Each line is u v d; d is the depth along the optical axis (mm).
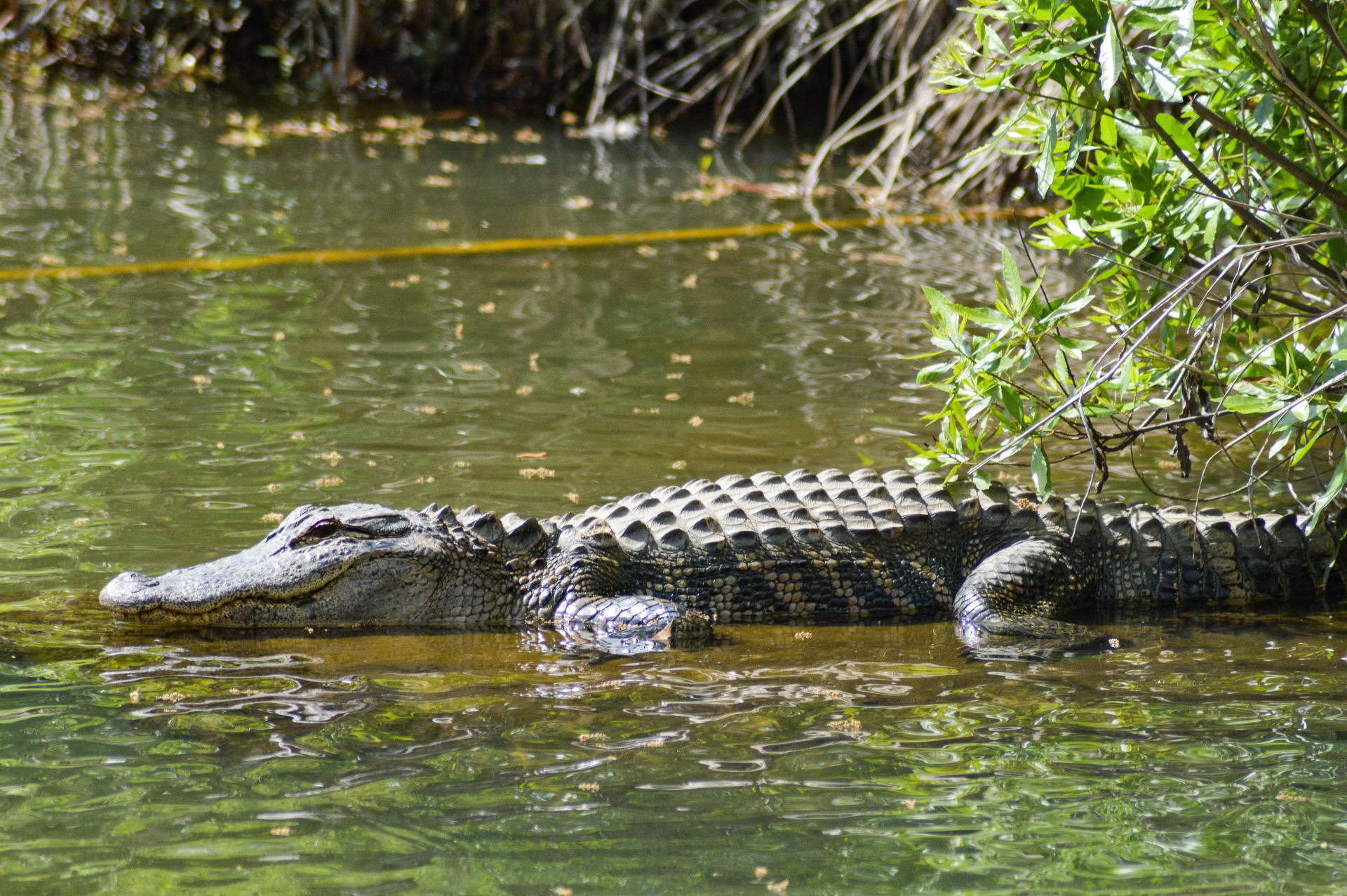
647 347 16312
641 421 13664
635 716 7969
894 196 26609
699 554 10547
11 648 8812
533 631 10000
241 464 12117
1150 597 10945
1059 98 9633
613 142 31672
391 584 9984
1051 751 7422
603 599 10102
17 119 29859
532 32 36094
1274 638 9797
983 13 9383
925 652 9461
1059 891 5898
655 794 6848
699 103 35375
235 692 8305
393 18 36625
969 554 10906
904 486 11297
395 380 14781
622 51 34969
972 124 26656
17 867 6012
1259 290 10109
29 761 7137
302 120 32156
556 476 12062
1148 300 10586
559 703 8203
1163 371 10094
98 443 12516
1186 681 8672
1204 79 9953
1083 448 13328
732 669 8984
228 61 37156
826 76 35125
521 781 7000
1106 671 8930
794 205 25656
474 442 12914
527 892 5855
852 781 7020
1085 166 11266
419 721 7855
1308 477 11570
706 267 20531
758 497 11133
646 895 5844
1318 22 9023
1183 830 6473
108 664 8688
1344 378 9594
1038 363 15383
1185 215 10000
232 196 24266
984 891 5906
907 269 20609
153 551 10305
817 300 18672
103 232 21125
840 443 13086
